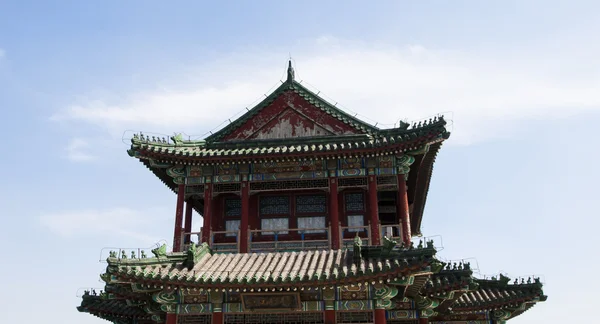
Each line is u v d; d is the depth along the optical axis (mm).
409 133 32938
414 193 41375
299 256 28953
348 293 26641
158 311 28625
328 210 36031
